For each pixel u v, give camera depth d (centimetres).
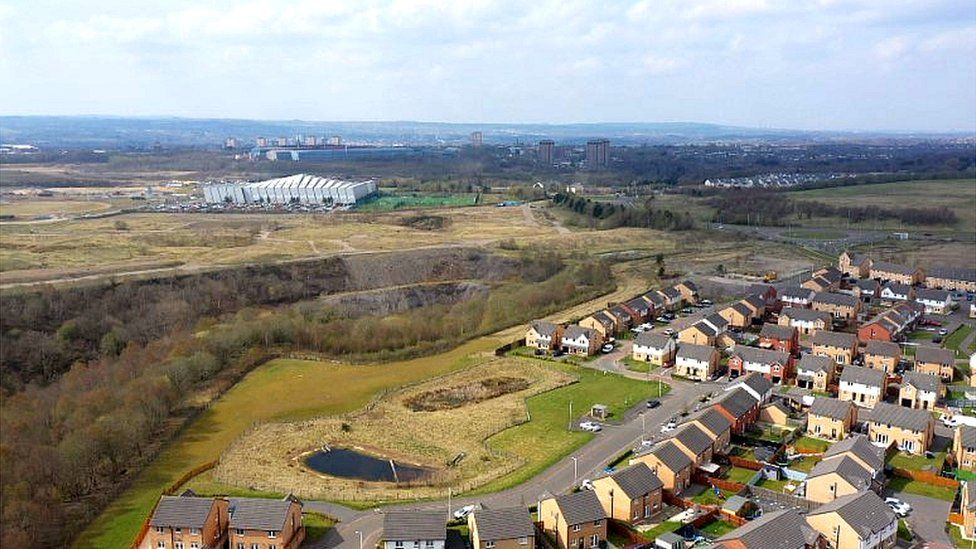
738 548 8100
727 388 14450
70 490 11044
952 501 10188
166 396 14400
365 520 10031
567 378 16150
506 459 12081
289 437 13200
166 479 11594
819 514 8862
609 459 11881
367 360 17975
